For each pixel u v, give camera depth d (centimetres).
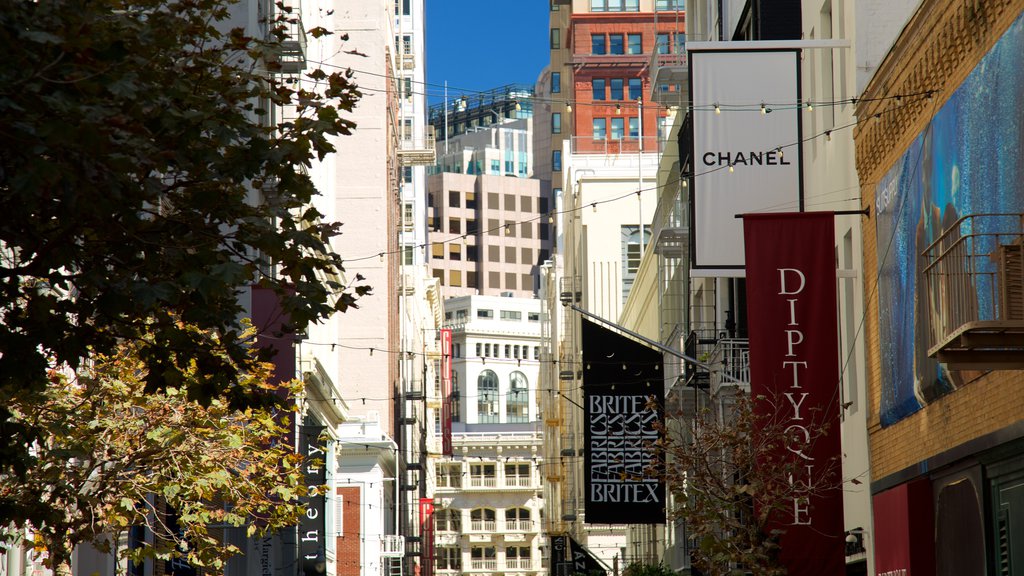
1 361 2362
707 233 5809
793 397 5131
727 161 5834
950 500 4488
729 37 8875
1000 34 3831
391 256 19750
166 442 3988
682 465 5169
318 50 12275
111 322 2536
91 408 3891
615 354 8562
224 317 2581
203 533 4356
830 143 6172
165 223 2520
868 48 5597
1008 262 3334
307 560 10775
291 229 2623
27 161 2091
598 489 8394
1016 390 3747
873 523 5412
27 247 2398
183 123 2383
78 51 2177
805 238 5241
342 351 18000
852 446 5897
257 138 2497
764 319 5197
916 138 4750
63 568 3794
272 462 4697
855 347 5859
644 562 13412
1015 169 3706
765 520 4947
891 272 5109
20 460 2544
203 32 2698
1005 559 3972
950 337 3350
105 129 2217
